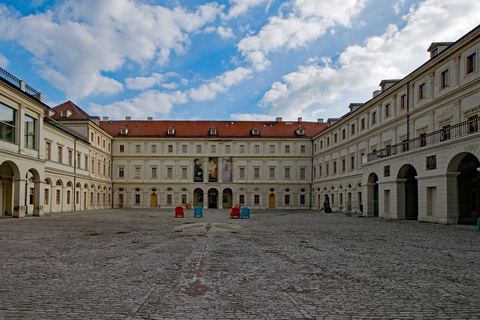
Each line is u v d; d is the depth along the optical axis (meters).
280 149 66.44
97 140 57.44
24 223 24.36
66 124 52.59
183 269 9.19
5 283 7.69
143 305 6.24
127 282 7.81
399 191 30.28
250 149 66.19
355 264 9.98
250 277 8.36
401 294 7.02
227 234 18.09
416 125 33.00
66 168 44.97
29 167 31.48
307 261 10.41
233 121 71.31
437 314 5.93
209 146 65.94
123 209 58.38
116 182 65.12
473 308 6.23
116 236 16.77
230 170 65.62
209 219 31.19
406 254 11.74
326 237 16.83
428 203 26.20
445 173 23.84
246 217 34.41
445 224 23.86
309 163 66.44
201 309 6.05
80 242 14.42
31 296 6.74
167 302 6.42
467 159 26.56
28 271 8.86
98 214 39.28
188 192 65.19
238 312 5.92
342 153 51.78
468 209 28.28
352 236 17.30
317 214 43.12
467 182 28.44
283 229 21.23
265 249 12.81
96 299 6.57
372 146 42.25
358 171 46.03
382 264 9.99
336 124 53.38
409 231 19.78
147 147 65.69
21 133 30.53
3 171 32.34
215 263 10.03
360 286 7.59
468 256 11.36
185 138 65.44
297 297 6.77
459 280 8.15
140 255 11.30
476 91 25.28
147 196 65.12
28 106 31.50
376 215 36.25
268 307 6.18
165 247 13.14
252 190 65.62
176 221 28.09
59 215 35.62
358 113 46.09
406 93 34.72
